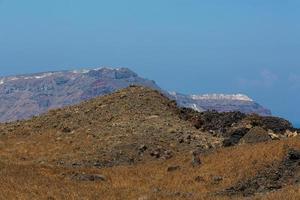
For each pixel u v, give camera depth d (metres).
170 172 57.53
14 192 45.06
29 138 85.31
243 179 50.56
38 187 47.91
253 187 48.88
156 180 55.53
